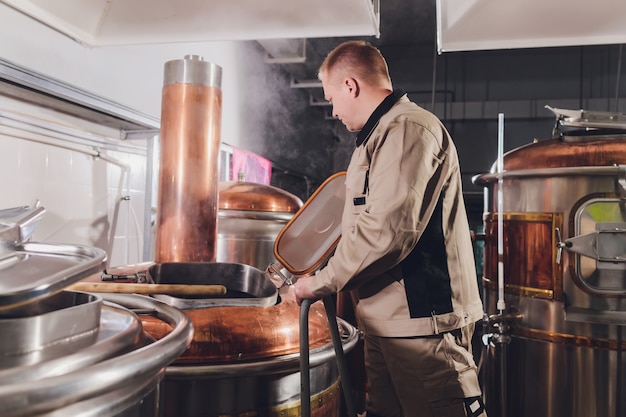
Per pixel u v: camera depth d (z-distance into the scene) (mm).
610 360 2215
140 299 1188
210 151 1960
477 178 2787
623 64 7062
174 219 1925
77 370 644
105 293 1336
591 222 2209
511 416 2467
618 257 2152
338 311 2617
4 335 720
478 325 2725
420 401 1567
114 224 2912
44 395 592
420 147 1459
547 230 2307
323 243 1693
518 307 2418
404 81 7680
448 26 2328
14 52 2016
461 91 7543
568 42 2371
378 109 1617
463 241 1628
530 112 7176
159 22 2215
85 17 2232
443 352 1521
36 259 974
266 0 1996
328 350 1495
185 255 1918
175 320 988
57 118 2471
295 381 1428
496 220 2588
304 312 1442
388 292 1565
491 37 2369
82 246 1013
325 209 1733
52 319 783
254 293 1722
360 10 2012
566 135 2441
